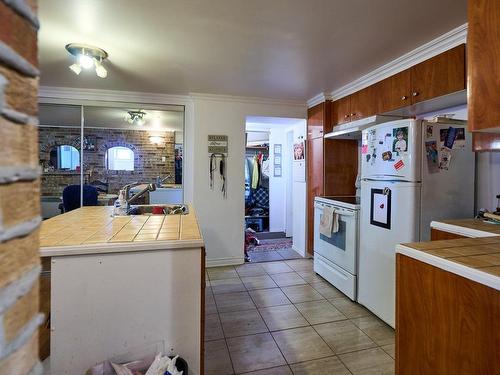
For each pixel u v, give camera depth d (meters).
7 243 0.35
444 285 1.05
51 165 3.65
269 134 5.59
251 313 2.45
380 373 1.72
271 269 3.56
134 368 1.23
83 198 3.72
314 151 3.81
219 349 1.95
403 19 1.83
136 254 1.30
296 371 1.74
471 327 0.95
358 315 2.41
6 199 0.35
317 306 2.57
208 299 2.72
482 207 2.24
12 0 0.35
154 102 3.67
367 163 2.47
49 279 1.33
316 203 3.33
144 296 1.31
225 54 2.39
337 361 1.83
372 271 2.40
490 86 1.05
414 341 1.18
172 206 2.61
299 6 1.70
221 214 3.75
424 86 2.25
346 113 3.29
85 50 2.28
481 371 0.91
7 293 0.35
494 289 0.88
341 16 1.80
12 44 0.35
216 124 3.70
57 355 1.24
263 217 5.60
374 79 2.82
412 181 2.04
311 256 3.97
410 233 2.04
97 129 3.76
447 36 2.01
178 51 2.33
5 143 0.35
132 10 1.74
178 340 1.35
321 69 2.72
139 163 3.92
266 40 2.13
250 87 3.31
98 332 1.27
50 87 3.37
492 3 1.05
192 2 1.66
